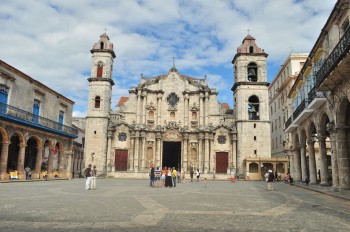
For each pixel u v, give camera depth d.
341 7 19.48
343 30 20.14
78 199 15.95
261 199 17.30
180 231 8.46
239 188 27.30
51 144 38.78
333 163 21.59
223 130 52.97
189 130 53.25
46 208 12.43
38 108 37.72
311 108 25.80
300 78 31.19
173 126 53.06
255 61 53.47
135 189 24.12
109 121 53.09
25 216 10.53
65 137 42.22
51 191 20.50
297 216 11.28
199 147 52.16
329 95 21.44
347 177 20.06
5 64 30.83
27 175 33.88
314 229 8.96
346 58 15.48
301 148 32.53
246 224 9.59
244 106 51.84
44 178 36.66
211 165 51.41
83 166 50.09
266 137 50.78
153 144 53.03
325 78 18.64
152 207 13.20
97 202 14.77
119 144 52.62
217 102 54.50
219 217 10.82
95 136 51.09
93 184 23.31
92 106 51.97
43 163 45.69
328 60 18.50
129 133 53.16
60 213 11.23
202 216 10.99
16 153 37.53
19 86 33.66
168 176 28.20
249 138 50.72
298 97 32.75
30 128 34.00
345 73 17.47
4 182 28.33
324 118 24.83
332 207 13.85
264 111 51.59
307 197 18.55
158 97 54.59
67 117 44.91
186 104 54.28
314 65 25.88
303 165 32.31
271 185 24.67
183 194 20.09
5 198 15.77
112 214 11.16
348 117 20.50
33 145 40.56
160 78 55.69
